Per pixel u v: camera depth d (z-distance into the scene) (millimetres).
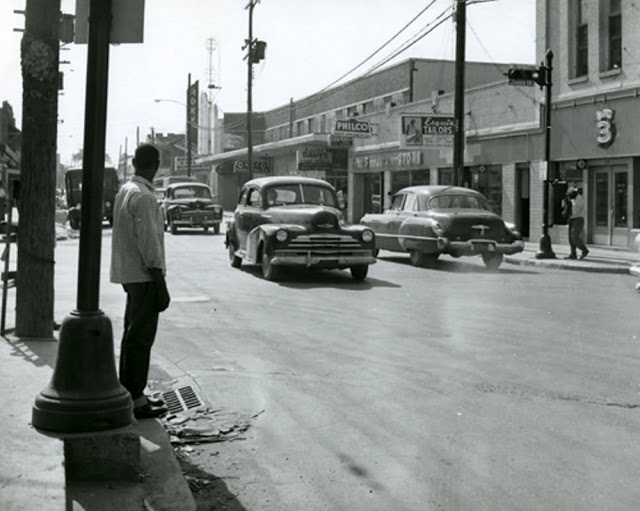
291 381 7176
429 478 4758
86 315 4816
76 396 4684
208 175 79938
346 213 43344
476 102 29516
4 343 7840
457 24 24125
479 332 9820
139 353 5727
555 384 7105
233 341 9156
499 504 4348
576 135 24391
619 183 23156
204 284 14930
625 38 22469
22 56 8258
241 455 5191
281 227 15227
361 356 8328
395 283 15383
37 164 8219
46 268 8289
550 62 20625
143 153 5695
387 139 37938
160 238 5609
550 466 4949
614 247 23344
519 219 27625
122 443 4539
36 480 3980
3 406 5242
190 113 85312
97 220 4859
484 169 29188
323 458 5125
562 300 12953
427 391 6844
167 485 4480
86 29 5137
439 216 18250
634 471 4863
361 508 4309
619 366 7855
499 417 6047
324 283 15266
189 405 6383
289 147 47031
